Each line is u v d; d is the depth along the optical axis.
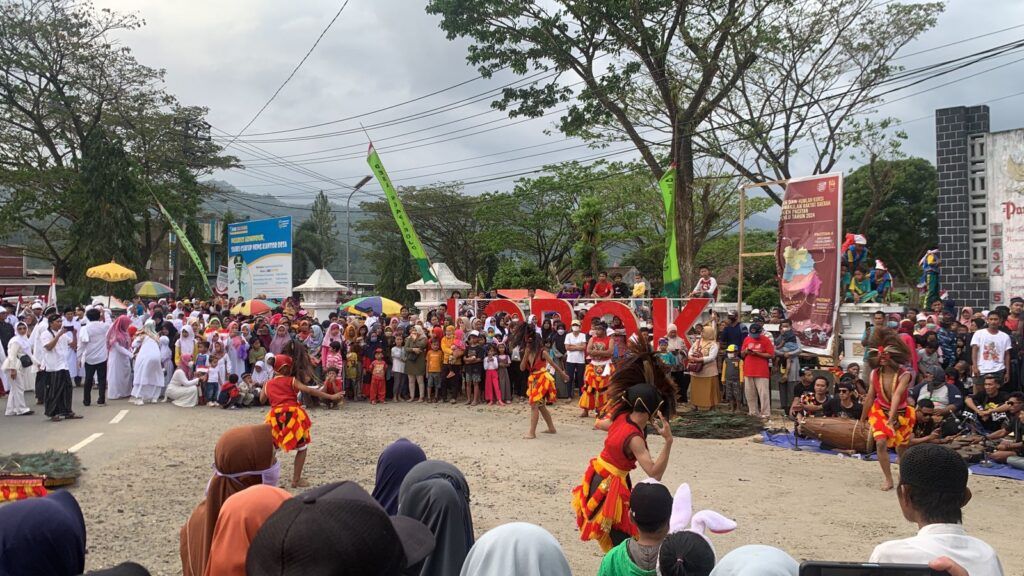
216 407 15.75
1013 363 11.88
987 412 11.06
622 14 21.09
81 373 18.39
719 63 23.44
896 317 14.53
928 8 22.86
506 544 2.70
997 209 19.14
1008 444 10.41
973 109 19.67
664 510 3.65
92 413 14.48
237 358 16.61
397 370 17.23
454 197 51.12
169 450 11.11
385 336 17.67
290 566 1.61
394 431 13.12
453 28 22.22
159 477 9.45
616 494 4.96
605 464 5.06
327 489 2.13
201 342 16.41
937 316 14.03
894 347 8.97
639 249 41.69
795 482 9.39
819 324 14.76
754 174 26.11
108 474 9.52
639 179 36.75
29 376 17.89
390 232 54.31
